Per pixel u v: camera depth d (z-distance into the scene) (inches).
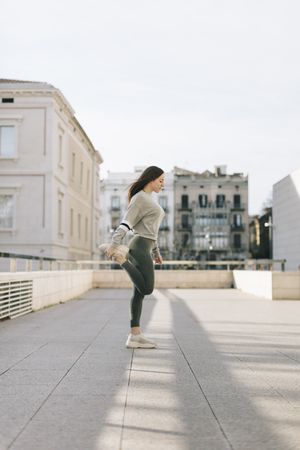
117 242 241.1
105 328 336.5
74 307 517.0
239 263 930.1
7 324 359.9
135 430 125.0
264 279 671.1
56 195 1355.8
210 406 146.9
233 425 129.1
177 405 147.7
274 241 1930.4
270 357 229.9
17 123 1325.0
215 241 3366.1
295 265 1630.2
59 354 233.5
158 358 225.0
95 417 135.4
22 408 143.6
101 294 751.7
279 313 454.0
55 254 1342.3
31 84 1322.6
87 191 1844.2
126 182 3457.2
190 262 935.0
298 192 1610.5
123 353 237.6
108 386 170.7
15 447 113.2
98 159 2079.2
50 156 1316.4
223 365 209.9
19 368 200.4
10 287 396.8
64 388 167.5
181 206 3405.5
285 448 112.8
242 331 327.3
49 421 131.7
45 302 513.7
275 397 157.2
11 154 1331.2
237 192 3405.5
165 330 331.0
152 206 245.3
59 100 1368.1
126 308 504.7
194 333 315.9
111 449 112.3
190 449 112.3
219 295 731.4
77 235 1656.0
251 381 179.9
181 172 3636.8
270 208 2982.3
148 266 247.8
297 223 1615.4
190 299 644.1
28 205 1314.0
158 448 113.0
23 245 1309.1
